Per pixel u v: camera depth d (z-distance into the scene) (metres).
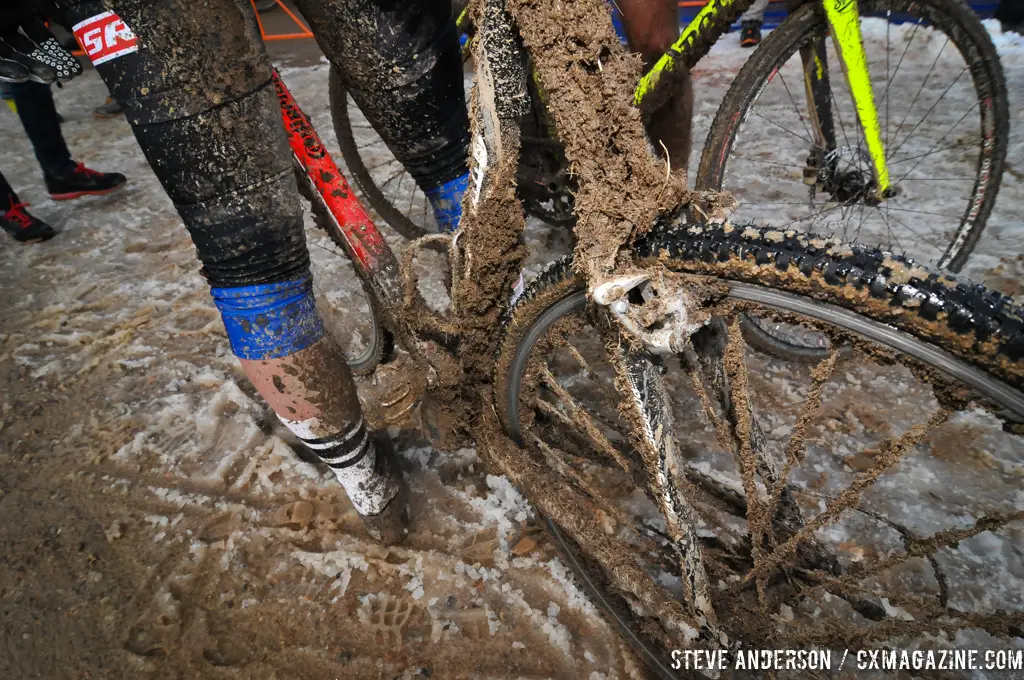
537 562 1.58
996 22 4.00
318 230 3.14
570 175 0.86
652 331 0.82
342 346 2.43
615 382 0.92
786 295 0.77
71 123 5.05
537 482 1.22
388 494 1.58
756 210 2.69
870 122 1.72
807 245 0.74
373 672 1.43
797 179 2.87
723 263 0.78
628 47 1.91
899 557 0.94
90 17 0.95
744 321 1.85
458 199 1.52
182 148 1.02
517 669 1.40
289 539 1.74
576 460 1.43
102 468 2.04
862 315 0.72
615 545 1.16
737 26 4.93
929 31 4.04
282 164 1.13
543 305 1.05
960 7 1.76
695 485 1.28
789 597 1.16
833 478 1.66
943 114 3.21
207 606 1.61
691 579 1.00
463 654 1.44
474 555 1.63
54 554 1.80
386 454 1.72
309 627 1.53
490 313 1.17
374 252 1.44
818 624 1.32
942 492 1.60
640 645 1.30
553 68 0.82
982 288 0.67
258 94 1.06
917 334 0.69
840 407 1.85
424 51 1.31
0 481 2.05
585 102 0.81
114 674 1.50
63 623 1.62
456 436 1.40
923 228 2.45
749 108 1.78
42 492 1.99
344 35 1.27
